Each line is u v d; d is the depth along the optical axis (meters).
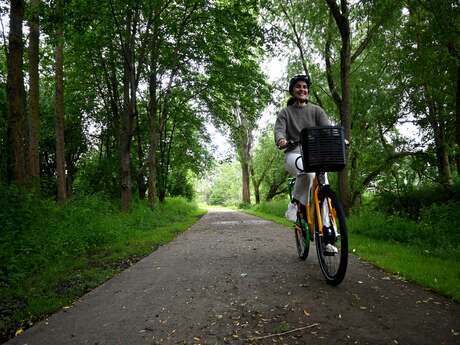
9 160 10.28
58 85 15.27
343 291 3.35
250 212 26.77
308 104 4.54
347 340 2.27
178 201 29.12
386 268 4.34
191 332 2.49
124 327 2.65
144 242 7.72
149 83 18.19
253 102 17.98
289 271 4.27
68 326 2.74
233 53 17.23
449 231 7.16
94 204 11.35
